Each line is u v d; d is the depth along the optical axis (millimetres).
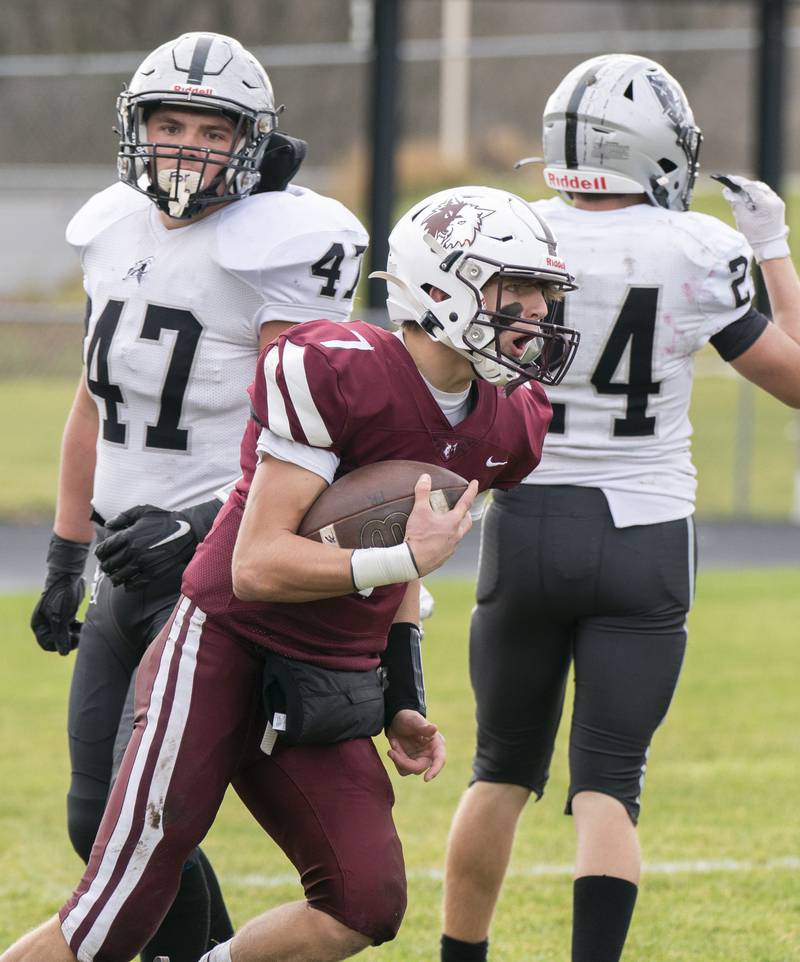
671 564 11477
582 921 10859
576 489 11586
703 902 14344
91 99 75938
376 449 9250
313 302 11070
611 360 11477
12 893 14625
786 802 17766
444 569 33250
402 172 80438
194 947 11031
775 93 39125
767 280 12203
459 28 82562
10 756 19453
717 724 21344
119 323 11234
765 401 58188
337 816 9562
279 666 9477
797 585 31688
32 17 76188
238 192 11172
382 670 10141
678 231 11469
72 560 12188
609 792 11305
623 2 90500
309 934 9539
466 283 9047
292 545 9023
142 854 9508
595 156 11656
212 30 79062
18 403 55688
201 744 9562
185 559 10625
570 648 12055
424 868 15484
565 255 11539
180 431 11211
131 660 11156
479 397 9492
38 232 72875
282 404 9016
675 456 11758
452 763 19547
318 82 80562
